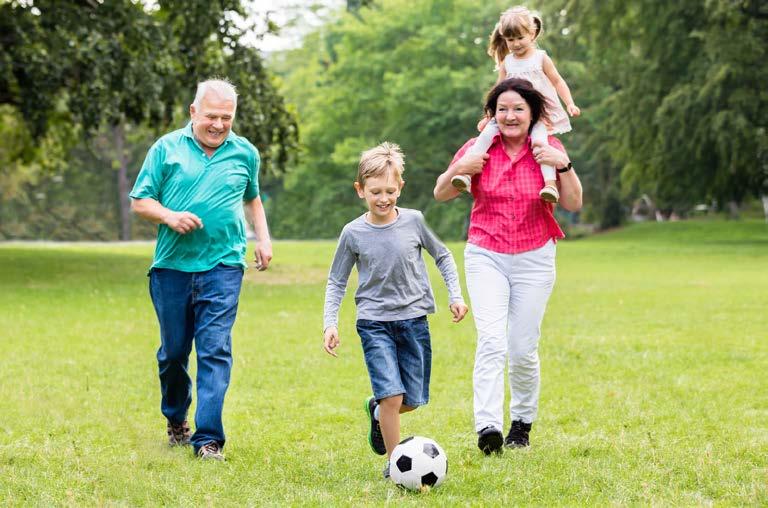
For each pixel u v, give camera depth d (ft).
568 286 59.11
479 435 17.76
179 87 69.21
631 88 122.21
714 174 119.96
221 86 18.78
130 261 81.82
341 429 20.80
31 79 65.51
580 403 23.20
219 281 18.45
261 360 30.37
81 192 220.43
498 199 18.66
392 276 16.56
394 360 16.47
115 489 15.40
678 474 16.37
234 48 72.69
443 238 177.27
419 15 183.73
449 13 182.39
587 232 175.94
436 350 32.55
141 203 18.15
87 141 71.92
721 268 75.72
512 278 18.76
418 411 22.47
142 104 66.08
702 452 17.85
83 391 24.81
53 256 85.71
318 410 22.88
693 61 116.26
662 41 118.21
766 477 16.01
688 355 30.58
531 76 21.13
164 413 19.29
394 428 16.40
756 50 108.99
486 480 15.92
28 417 21.45
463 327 39.63
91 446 18.83
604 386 25.46
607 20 121.70
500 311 18.43
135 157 219.41
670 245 117.29
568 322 40.22
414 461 15.43
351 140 180.24
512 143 18.92
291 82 216.33
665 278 65.46
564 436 19.76
